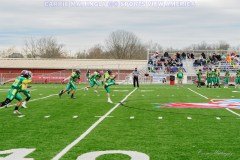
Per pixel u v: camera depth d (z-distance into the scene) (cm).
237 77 3597
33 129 1053
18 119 1261
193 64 4541
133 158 729
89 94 2488
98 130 1034
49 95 2377
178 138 920
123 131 1018
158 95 2406
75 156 743
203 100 2031
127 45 9381
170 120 1235
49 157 736
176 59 4578
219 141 884
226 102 1916
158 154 758
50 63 5434
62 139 907
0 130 1038
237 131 1021
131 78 4444
